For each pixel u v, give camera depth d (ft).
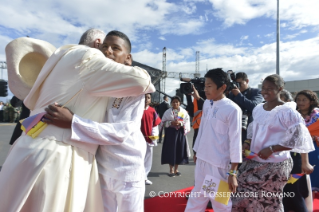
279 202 7.76
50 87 4.62
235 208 8.18
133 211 4.95
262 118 8.13
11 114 51.06
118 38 5.34
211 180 7.36
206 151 7.63
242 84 11.77
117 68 4.55
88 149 4.63
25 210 4.09
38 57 5.72
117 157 4.84
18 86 5.39
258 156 7.70
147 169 13.96
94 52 4.71
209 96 7.75
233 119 7.23
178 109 16.39
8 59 5.34
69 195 4.26
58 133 4.34
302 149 7.73
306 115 11.39
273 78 7.93
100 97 4.86
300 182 9.39
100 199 4.73
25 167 4.10
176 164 16.30
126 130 4.75
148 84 4.76
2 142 25.82
